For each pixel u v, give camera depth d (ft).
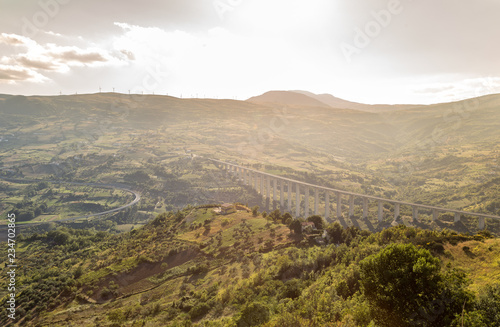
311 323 144.36
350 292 175.42
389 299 110.63
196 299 255.29
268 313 176.35
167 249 376.07
